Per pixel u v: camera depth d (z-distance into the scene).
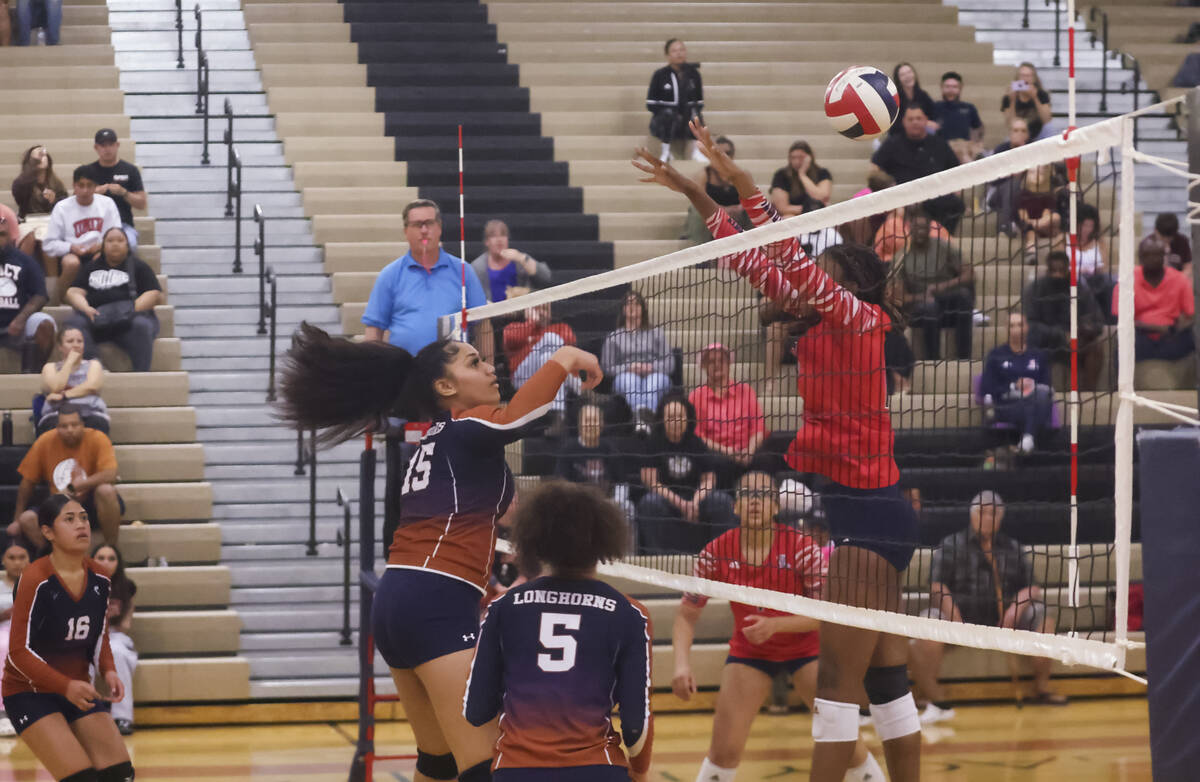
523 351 8.34
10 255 11.59
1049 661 10.24
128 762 6.29
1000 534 8.43
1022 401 10.44
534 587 4.10
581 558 4.06
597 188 14.38
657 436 8.16
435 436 4.96
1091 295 11.20
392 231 13.76
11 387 11.20
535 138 15.07
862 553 4.62
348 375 5.17
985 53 17.17
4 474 10.84
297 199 14.27
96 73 15.66
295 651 10.20
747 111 15.82
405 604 4.79
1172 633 3.42
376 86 15.90
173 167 14.55
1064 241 11.20
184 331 12.57
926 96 14.39
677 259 5.31
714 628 10.42
